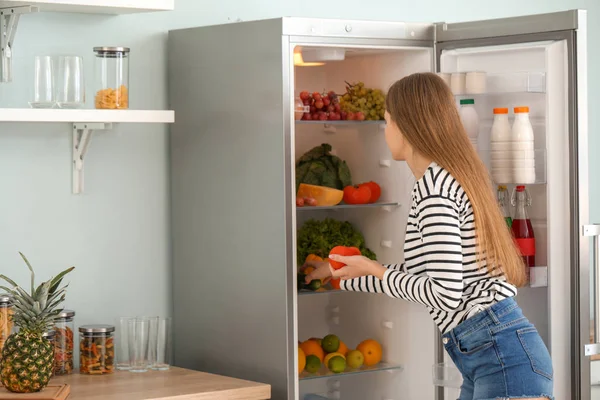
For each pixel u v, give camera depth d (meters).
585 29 2.82
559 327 2.93
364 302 3.38
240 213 2.88
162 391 2.59
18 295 2.47
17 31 2.89
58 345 2.80
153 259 3.17
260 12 3.37
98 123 2.92
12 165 2.90
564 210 2.90
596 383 3.44
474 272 2.31
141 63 3.12
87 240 3.04
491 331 2.28
